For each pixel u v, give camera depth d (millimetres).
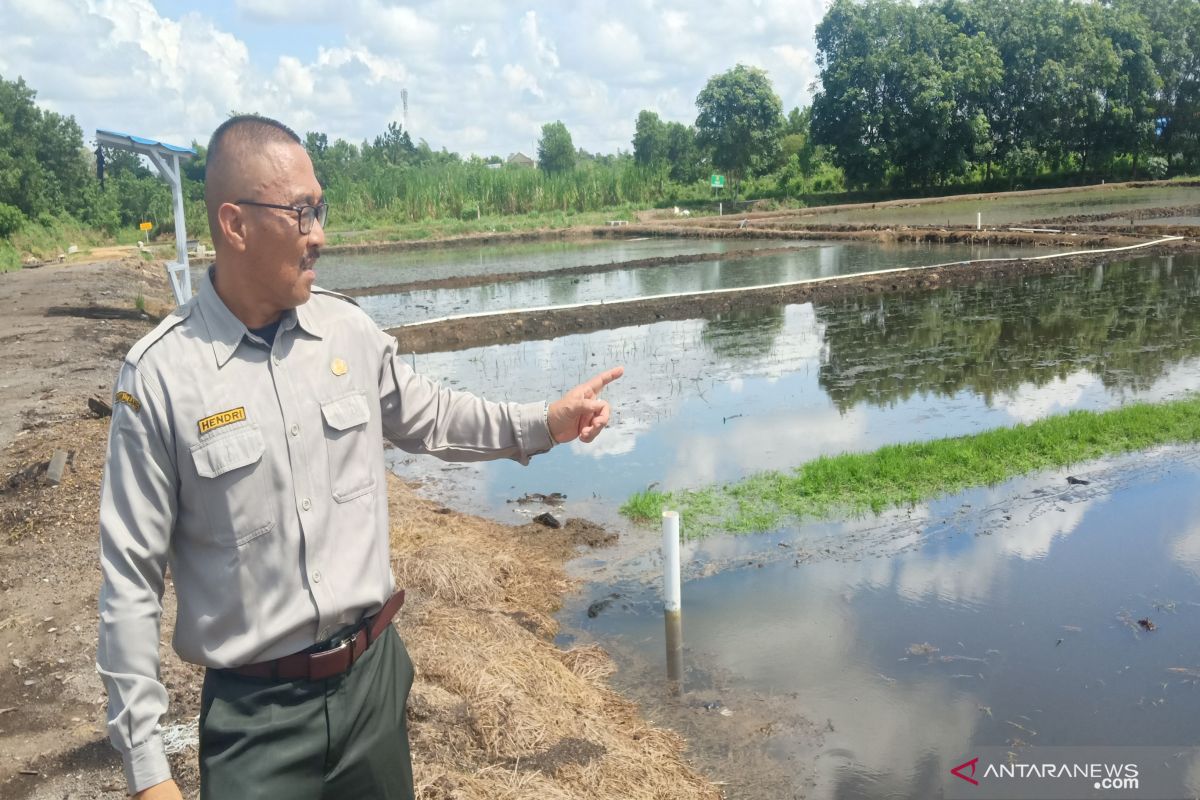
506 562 7387
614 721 5363
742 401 12352
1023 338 15352
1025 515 8062
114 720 2002
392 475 10234
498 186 55719
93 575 6320
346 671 2285
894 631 6309
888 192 57688
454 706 4812
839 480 8961
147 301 21219
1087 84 56250
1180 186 51094
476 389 13609
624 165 62219
